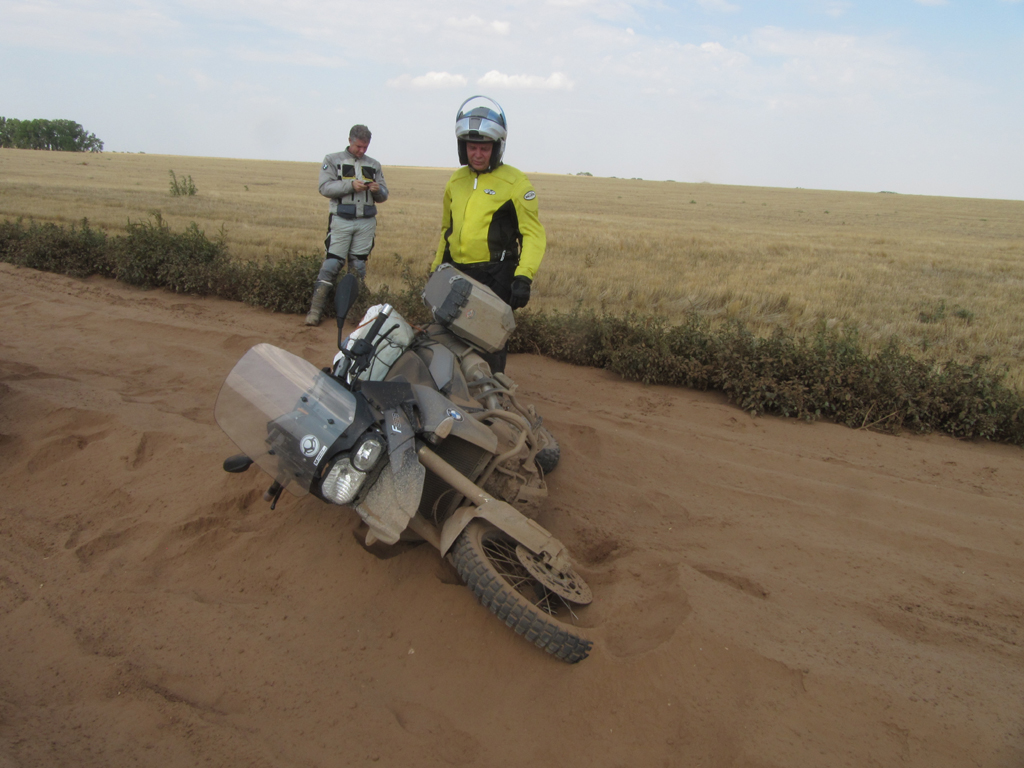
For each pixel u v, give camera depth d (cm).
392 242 1862
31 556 364
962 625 353
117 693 275
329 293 916
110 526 393
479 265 484
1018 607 371
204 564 365
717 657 300
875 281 1667
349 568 359
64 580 345
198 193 3819
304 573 358
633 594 349
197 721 262
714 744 263
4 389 560
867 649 322
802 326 1059
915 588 385
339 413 292
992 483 529
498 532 322
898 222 5119
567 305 1120
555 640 283
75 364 673
